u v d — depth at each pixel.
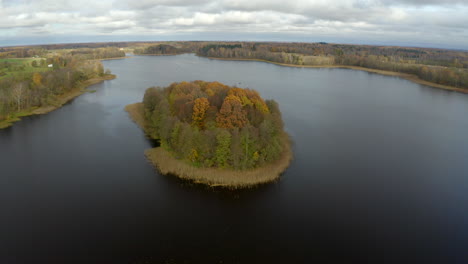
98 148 90.75
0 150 90.00
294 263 47.41
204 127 80.19
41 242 51.59
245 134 71.75
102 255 48.62
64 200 64.19
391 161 84.94
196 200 64.31
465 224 58.16
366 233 54.84
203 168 73.69
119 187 69.12
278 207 62.12
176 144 79.56
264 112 83.44
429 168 81.25
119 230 54.75
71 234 53.59
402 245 51.97
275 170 74.25
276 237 53.38
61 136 101.44
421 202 65.00
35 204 62.56
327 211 61.00
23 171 76.81
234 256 48.72
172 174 73.62
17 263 47.00
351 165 81.38
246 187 68.62
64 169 77.88
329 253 49.72
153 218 58.41
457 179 75.44
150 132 101.06
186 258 48.09
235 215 59.56
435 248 51.50
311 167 79.25
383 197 66.56
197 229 55.34
